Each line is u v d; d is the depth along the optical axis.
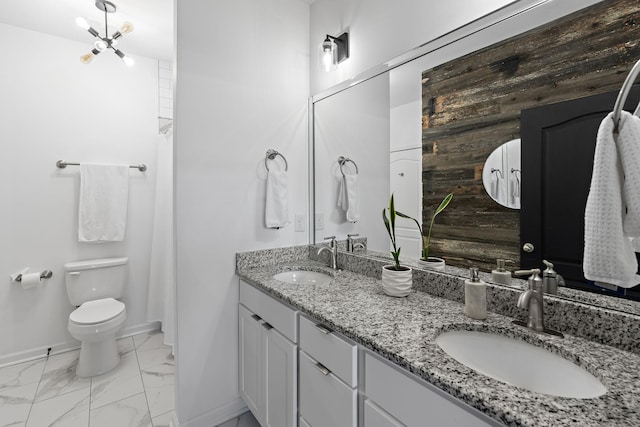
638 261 0.78
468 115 1.23
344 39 1.81
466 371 0.73
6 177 2.24
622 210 0.73
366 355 0.94
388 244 1.58
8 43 2.24
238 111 1.80
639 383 0.68
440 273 1.32
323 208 1.99
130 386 1.99
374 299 1.28
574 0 0.95
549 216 1.01
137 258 2.79
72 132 2.48
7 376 2.08
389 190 1.57
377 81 1.62
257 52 1.87
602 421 0.56
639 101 0.82
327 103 1.95
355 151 1.76
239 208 1.81
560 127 0.98
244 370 1.73
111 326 2.14
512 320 1.03
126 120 2.72
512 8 1.08
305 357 1.22
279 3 1.96
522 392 0.65
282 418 1.37
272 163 1.93
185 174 1.63
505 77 1.12
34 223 2.34
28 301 2.32
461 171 1.26
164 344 2.57
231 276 1.78
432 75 1.36
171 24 2.26
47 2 2.00
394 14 1.54
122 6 2.05
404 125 1.49
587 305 0.91
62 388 1.95
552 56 1.00
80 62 2.51
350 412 0.98
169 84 2.93
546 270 1.02
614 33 0.87
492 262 1.17
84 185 2.45
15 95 2.26
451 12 1.29
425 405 0.76
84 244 2.53
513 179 1.10
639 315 0.82
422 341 0.89
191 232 1.65
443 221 1.33
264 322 1.54
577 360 0.80
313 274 1.85
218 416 1.73
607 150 0.73
